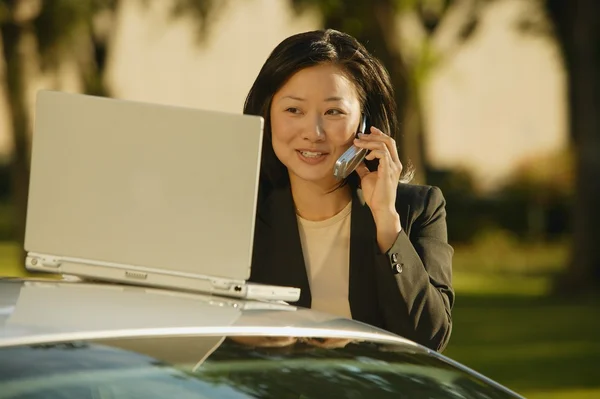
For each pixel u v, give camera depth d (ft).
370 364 13.00
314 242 17.39
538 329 75.82
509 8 116.88
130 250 14.58
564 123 159.84
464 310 88.22
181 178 14.35
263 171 17.56
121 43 122.21
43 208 14.98
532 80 164.66
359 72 17.21
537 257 144.15
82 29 94.32
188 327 12.46
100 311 12.60
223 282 14.23
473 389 13.39
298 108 16.85
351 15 92.89
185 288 14.44
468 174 151.53
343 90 16.93
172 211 14.39
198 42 97.25
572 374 56.24
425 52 96.63
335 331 13.44
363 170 17.11
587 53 111.75
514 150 158.71
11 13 93.61
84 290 13.69
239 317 13.14
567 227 148.87
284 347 12.73
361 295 17.10
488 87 165.99
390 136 17.83
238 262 14.14
